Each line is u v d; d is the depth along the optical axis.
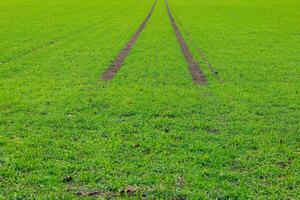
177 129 15.88
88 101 19.31
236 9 81.50
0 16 62.22
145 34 44.28
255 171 12.41
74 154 13.34
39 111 17.77
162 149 13.88
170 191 11.13
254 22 58.94
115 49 34.31
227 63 29.30
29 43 37.34
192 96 20.48
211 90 21.77
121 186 11.38
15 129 15.61
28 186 11.38
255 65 28.81
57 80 23.53
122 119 16.91
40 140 14.49
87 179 11.75
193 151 13.84
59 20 58.12
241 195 10.96
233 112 18.09
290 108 18.98
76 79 23.78
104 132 15.37
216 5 91.56
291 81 24.34
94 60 29.55
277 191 11.32
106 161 12.82
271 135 15.46
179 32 46.56
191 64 28.83
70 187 11.34
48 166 12.53
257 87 22.70
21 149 13.74
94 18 61.81
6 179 11.73
